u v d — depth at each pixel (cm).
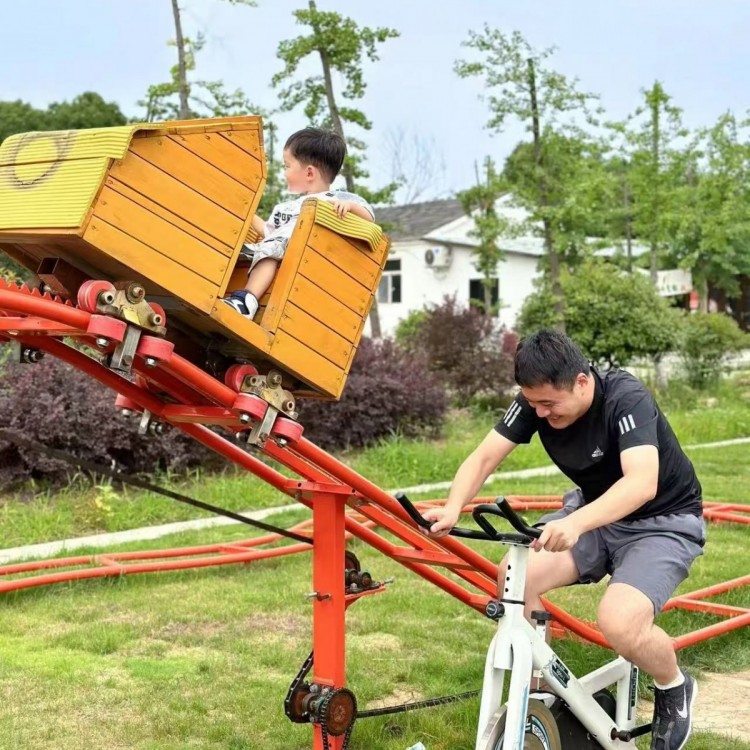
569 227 1845
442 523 336
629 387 343
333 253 336
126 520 882
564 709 345
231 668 503
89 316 279
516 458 1216
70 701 456
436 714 432
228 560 694
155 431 374
